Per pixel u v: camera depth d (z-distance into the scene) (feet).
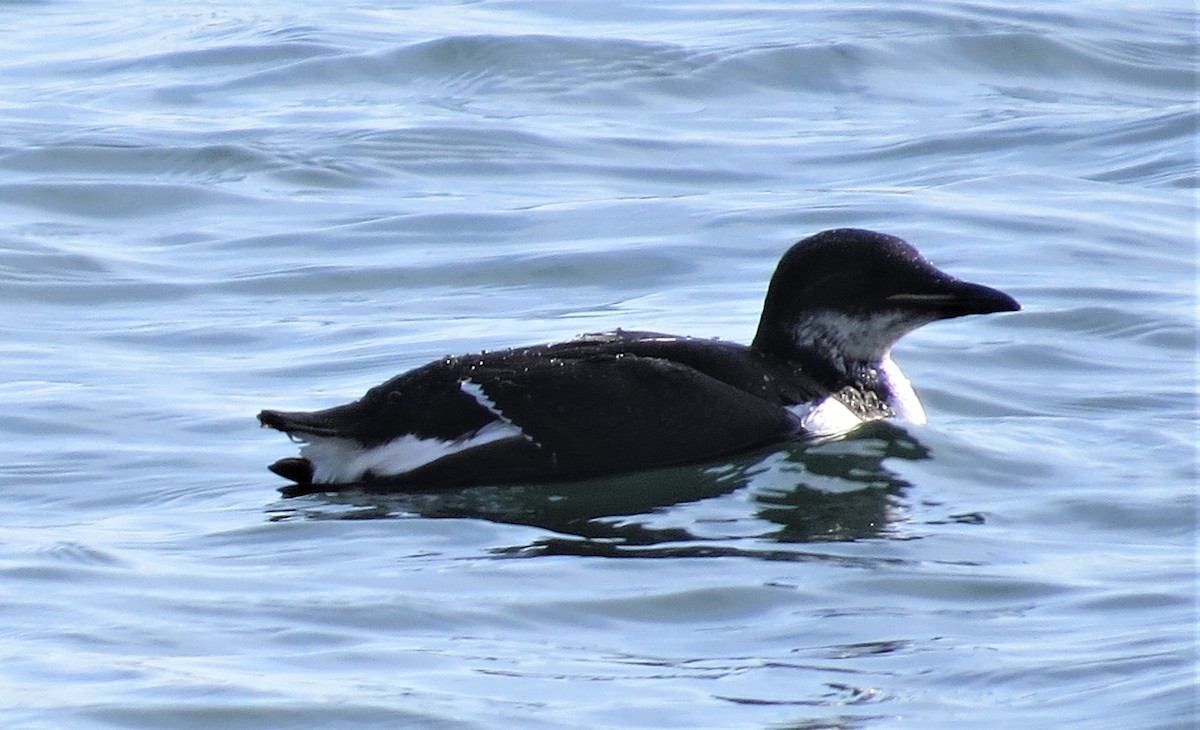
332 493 39.01
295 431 38.91
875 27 83.30
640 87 77.10
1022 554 34.88
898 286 41.24
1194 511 37.06
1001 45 80.84
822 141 70.85
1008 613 32.07
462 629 31.48
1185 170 66.18
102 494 39.58
